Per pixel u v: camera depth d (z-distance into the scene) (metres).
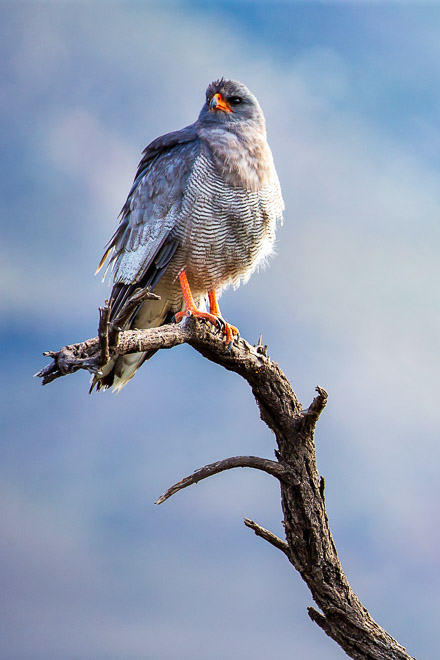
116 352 6.61
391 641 7.64
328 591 7.72
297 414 7.93
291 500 7.81
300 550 7.78
